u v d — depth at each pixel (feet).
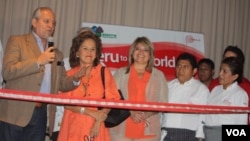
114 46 17.30
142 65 12.66
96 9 18.62
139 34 17.71
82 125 11.03
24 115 10.70
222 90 13.25
